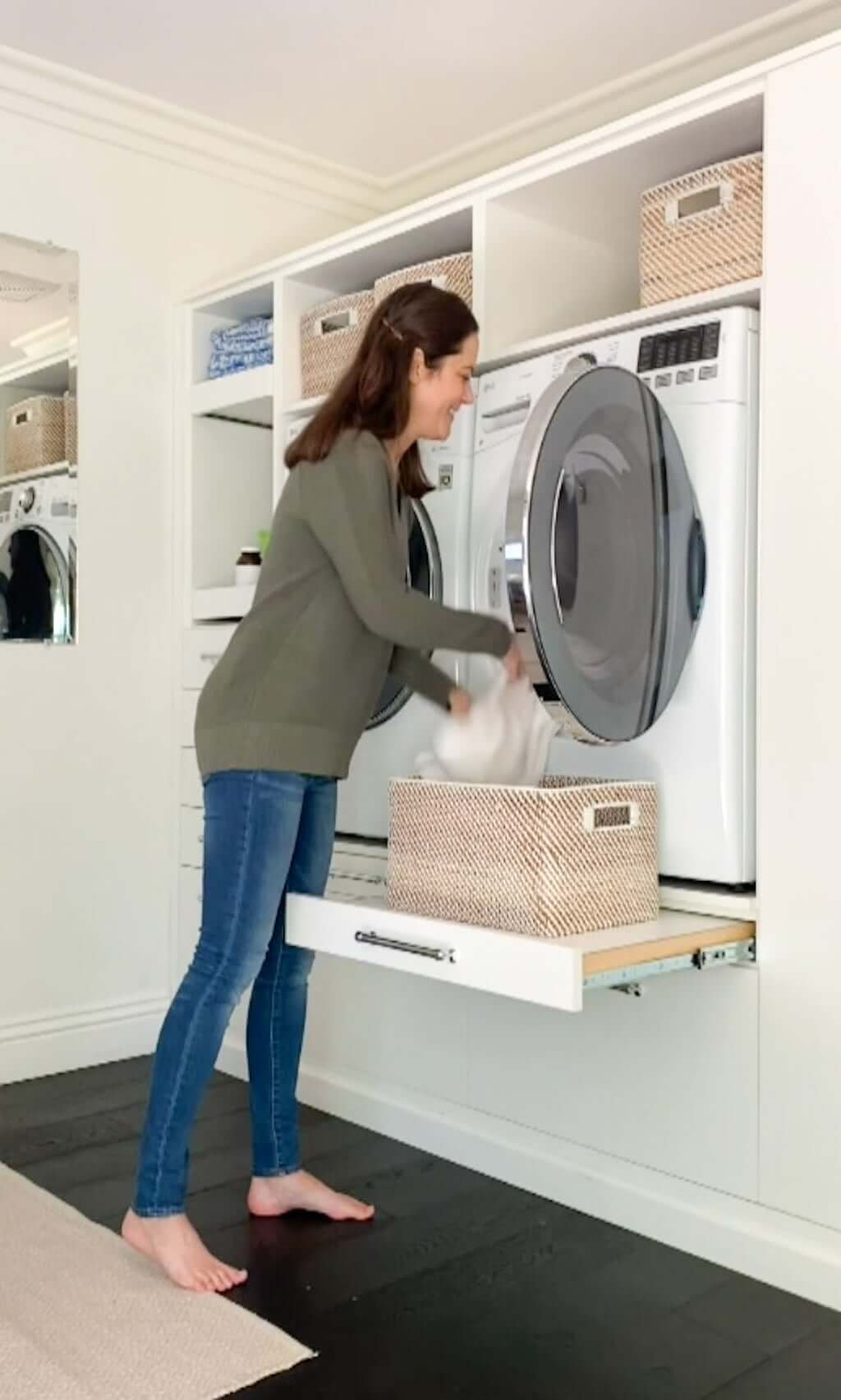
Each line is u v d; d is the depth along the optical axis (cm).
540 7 275
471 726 209
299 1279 194
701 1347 175
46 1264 198
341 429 196
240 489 348
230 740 194
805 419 196
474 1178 238
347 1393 162
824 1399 161
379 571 188
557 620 201
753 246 217
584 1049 223
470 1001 245
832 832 191
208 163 344
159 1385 163
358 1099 269
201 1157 247
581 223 273
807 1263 189
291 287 311
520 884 189
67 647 319
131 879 331
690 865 210
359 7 276
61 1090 296
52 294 317
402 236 280
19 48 296
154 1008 334
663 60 300
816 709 193
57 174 317
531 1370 168
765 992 197
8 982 307
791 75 199
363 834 271
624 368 221
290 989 217
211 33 288
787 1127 193
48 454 317
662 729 214
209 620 335
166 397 339
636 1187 214
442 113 329
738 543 207
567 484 206
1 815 307
